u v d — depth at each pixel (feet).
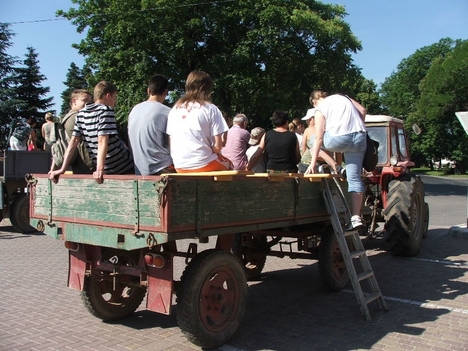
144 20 62.59
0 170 32.83
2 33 119.24
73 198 13.43
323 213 16.88
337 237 16.10
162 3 62.23
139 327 14.94
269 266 23.94
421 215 26.20
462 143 158.20
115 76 68.13
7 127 113.70
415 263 23.85
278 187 14.55
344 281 19.11
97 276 14.30
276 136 19.45
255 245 20.84
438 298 17.81
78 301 17.84
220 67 63.52
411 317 15.71
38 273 22.36
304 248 18.98
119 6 64.44
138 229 11.57
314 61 71.61
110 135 13.84
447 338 13.80
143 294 16.05
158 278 12.52
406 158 30.09
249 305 17.30
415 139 178.40
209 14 64.28
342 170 18.35
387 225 24.52
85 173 15.30
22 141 37.58
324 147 17.63
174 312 16.47
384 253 26.55
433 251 27.02
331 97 17.02
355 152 16.81
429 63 198.08
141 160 13.83
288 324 15.16
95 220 12.74
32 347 13.26
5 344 13.50
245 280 13.84
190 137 13.39
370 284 16.67
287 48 69.10
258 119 71.82
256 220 13.58
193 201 11.60
